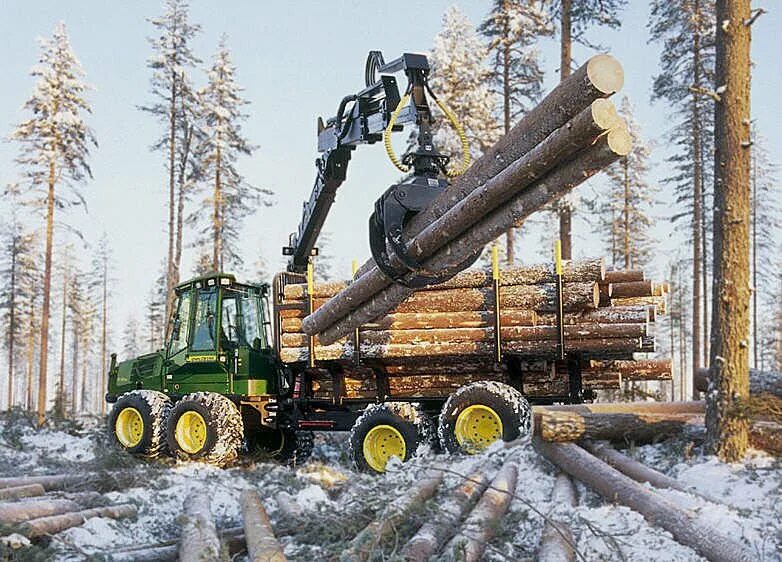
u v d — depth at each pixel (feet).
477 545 16.81
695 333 93.76
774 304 155.53
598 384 33.94
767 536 16.94
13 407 53.93
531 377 33.32
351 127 29.84
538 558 16.11
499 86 81.97
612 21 65.36
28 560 17.11
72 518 20.48
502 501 20.66
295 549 18.30
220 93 104.99
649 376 33.63
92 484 27.43
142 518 22.93
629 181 116.98
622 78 13.46
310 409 36.94
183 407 37.52
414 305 33.09
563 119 14.06
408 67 20.30
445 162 19.99
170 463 36.68
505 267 32.07
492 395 30.04
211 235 105.29
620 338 30.48
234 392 39.32
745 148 25.68
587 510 19.66
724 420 24.77
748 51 25.95
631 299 32.73
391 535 17.19
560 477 24.11
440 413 33.94
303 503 23.25
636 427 26.50
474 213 16.02
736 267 25.30
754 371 28.86
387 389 34.83
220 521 22.44
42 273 150.20
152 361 42.09
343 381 36.04
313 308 35.12
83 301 201.98
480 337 32.01
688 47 85.56
